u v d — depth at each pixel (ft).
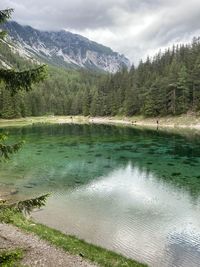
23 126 379.55
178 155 171.12
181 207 92.02
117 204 94.68
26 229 70.23
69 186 113.60
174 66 428.97
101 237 72.23
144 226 78.69
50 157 167.43
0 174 131.03
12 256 32.12
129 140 234.38
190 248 67.82
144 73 497.87
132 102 435.53
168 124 353.72
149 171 135.95
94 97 525.34
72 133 290.76
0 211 41.81
